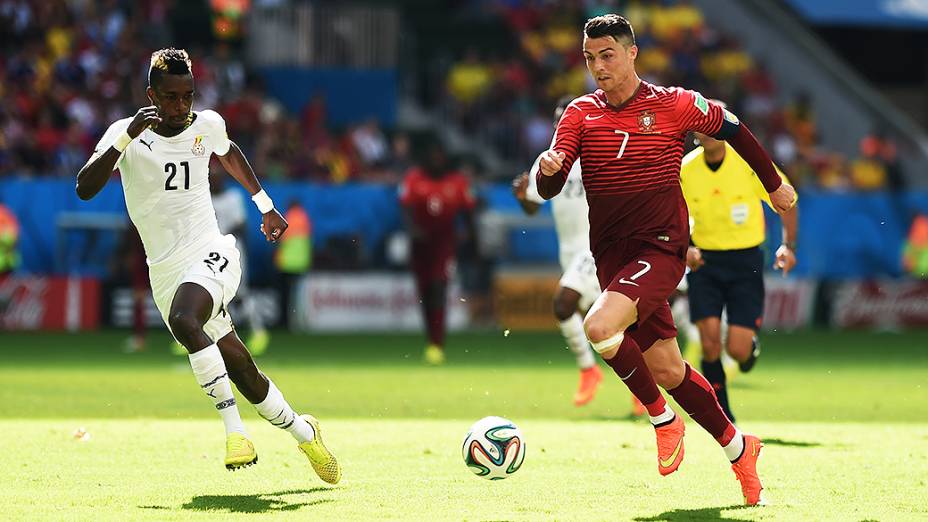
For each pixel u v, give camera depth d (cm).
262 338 6600
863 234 9219
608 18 2278
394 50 10581
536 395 4531
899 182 10331
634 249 2316
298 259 8200
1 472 2656
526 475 2675
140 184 2464
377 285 8544
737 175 3488
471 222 6191
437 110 10844
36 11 9588
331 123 10475
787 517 2203
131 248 6819
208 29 10588
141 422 3612
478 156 10425
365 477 2641
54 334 7812
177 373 5288
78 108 8988
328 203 8488
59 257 8112
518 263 8700
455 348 7019
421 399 4372
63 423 3569
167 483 2536
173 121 2436
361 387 4791
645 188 2295
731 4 11781
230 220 6031
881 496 2436
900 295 9231
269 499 2355
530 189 3941
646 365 2308
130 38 9756
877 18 11450
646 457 2959
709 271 3525
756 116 10700
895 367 5962
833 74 11050
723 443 2341
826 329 9000
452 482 2575
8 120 8719
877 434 3472
